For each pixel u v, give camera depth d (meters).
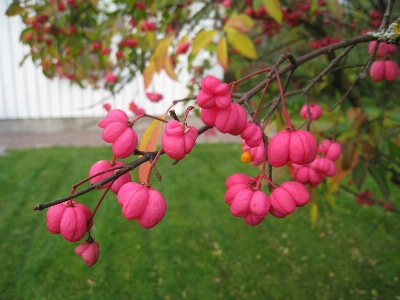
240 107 0.11
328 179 0.23
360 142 0.21
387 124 0.26
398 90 0.32
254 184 0.12
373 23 0.31
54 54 0.36
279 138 0.10
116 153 0.11
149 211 0.10
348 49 0.15
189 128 0.10
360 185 0.22
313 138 0.10
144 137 0.14
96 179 0.11
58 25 0.33
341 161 0.21
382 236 0.28
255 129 0.11
